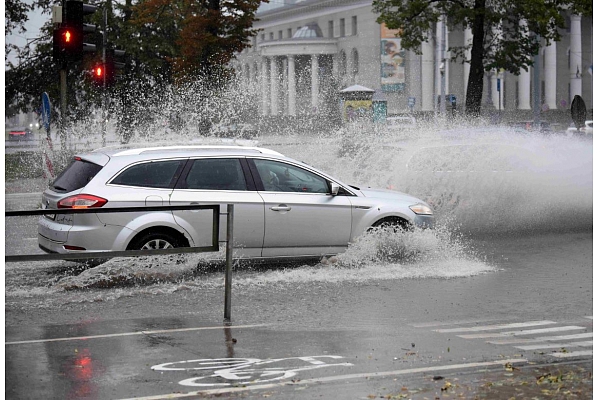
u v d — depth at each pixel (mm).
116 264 14398
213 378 8719
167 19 54000
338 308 12609
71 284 14109
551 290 14023
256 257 15297
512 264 16578
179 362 9359
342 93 53531
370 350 9984
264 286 14211
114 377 8734
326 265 15930
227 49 49906
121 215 14375
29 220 15812
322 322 11648
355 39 128625
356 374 8891
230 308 11750
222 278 14820
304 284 14383
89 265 14398
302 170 15719
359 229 15914
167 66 54750
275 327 11289
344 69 131250
